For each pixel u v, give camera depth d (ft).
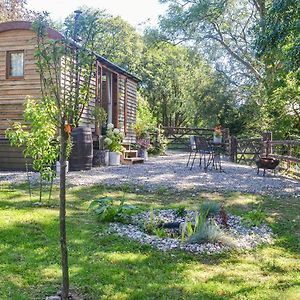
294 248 12.76
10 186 23.02
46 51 8.11
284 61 29.99
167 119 104.47
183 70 98.78
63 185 8.57
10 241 12.28
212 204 16.51
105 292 8.91
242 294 8.98
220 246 12.48
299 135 49.80
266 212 17.88
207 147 34.60
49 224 14.30
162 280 9.72
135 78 47.21
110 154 37.93
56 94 8.17
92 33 8.54
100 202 15.96
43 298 8.48
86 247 11.96
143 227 14.48
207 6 58.34
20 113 32.81
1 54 33.27
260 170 35.81
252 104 70.23
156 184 25.25
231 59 74.74
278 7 26.96
